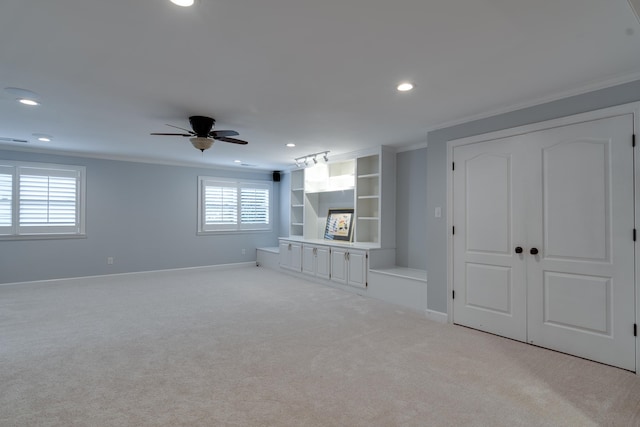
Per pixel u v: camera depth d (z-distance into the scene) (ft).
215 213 23.53
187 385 7.85
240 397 7.35
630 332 8.56
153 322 12.40
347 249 17.51
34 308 14.02
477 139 11.64
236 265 24.43
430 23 6.07
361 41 6.70
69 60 7.48
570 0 5.39
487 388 7.78
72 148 17.39
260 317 13.08
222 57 7.36
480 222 11.56
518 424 6.45
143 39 6.59
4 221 16.92
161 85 8.91
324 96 9.72
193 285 18.78
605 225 8.95
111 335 11.03
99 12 5.68
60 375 8.29
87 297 15.90
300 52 7.16
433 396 7.43
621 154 8.66
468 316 11.91
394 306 14.69
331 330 11.64
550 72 8.17
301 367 8.81
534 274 10.28
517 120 10.61
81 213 18.84
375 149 17.17
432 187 13.02
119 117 11.74
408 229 16.85
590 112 9.13
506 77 8.45
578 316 9.41
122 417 6.59
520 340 10.58
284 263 22.43
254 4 5.46
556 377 8.29
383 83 8.79
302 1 5.40
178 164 22.07
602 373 8.47
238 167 24.22
